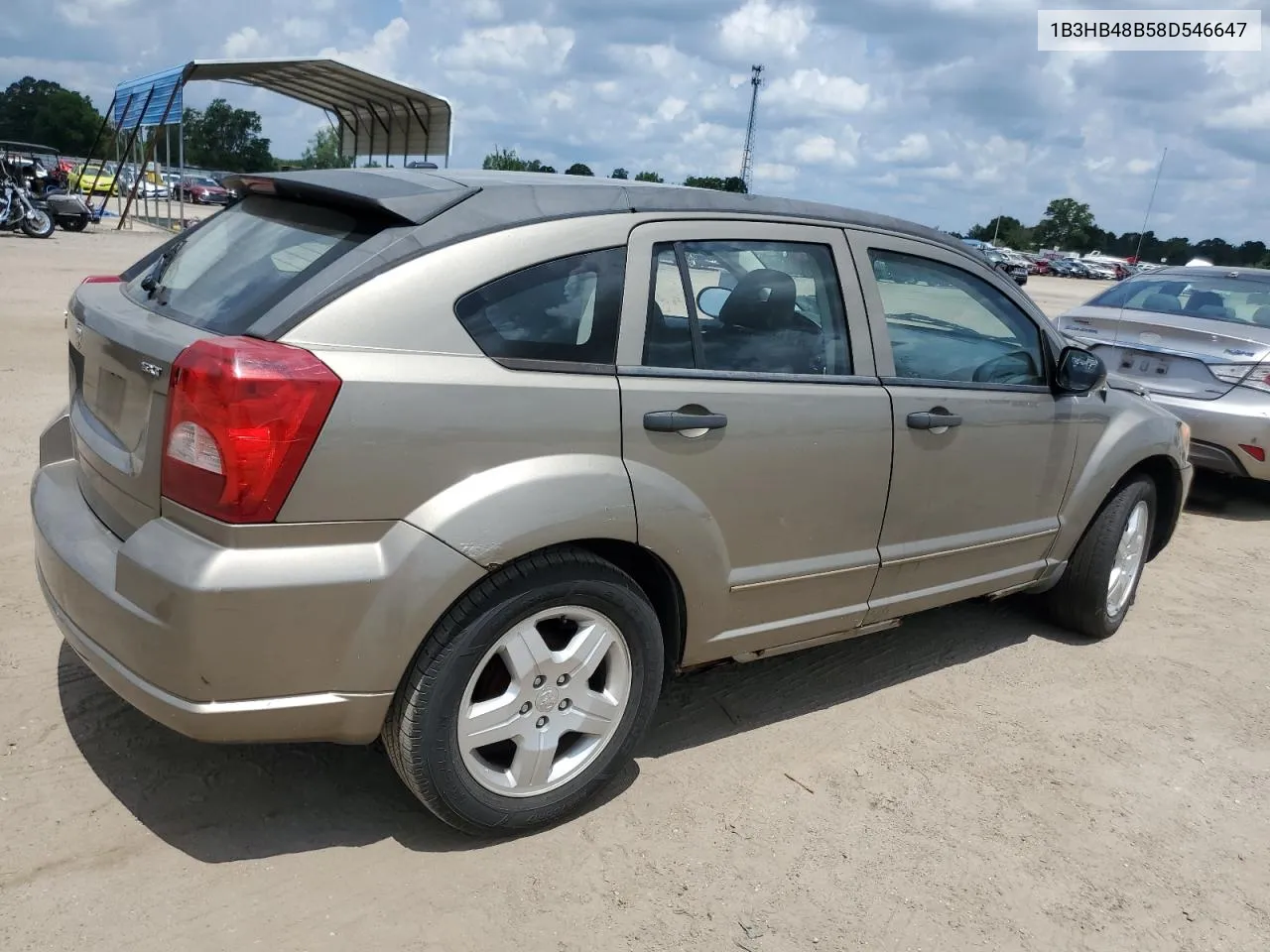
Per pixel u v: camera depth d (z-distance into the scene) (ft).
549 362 8.91
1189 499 25.50
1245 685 14.57
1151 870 10.08
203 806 9.55
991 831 10.45
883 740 12.11
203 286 9.19
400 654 8.17
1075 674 14.46
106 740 10.39
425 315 8.30
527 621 8.88
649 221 9.82
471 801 8.96
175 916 8.13
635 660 9.73
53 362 28.81
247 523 7.63
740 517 10.31
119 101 105.19
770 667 13.85
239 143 381.81
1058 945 8.89
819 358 11.09
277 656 7.86
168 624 7.71
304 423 7.62
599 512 8.93
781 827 10.16
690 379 9.82
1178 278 26.16
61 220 83.71
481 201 9.03
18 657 11.81
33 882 8.34
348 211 9.18
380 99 93.15
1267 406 22.43
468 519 8.24
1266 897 9.82
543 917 8.55
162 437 7.97
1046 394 13.69
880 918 8.98
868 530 11.64
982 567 13.47
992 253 203.51
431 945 8.13
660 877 9.23
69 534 9.02
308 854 9.04
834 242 11.42
